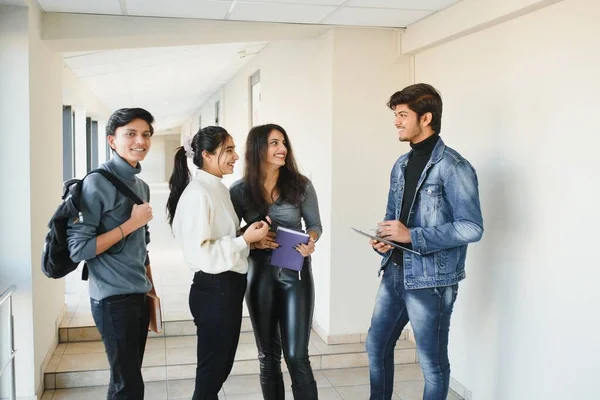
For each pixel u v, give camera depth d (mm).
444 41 3639
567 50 2635
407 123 2633
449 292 2674
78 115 7090
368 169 4145
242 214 2744
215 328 2438
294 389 2668
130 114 2316
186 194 2416
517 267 2994
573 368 2623
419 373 3930
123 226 2250
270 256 2666
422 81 4039
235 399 3490
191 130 16750
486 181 3254
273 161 2641
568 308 2643
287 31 4066
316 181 4406
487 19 3066
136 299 2375
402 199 2785
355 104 4098
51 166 3889
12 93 3166
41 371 3512
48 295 3789
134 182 2416
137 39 3818
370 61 4102
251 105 7523
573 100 2602
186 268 6457
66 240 2195
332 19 3795
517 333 3006
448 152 2631
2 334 3234
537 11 2830
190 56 6328
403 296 2742
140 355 2527
